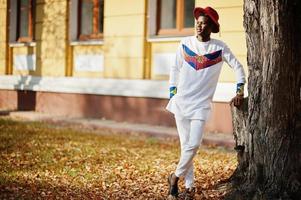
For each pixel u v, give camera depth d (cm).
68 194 612
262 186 521
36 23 1647
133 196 607
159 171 750
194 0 1227
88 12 1512
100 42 1448
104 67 1420
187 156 546
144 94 1281
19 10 1764
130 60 1354
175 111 555
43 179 689
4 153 884
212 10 539
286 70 503
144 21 1321
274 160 515
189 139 545
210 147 1022
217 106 1130
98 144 1026
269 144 517
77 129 1286
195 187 630
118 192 627
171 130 1175
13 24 1769
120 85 1352
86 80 1456
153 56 1318
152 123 1276
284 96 507
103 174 727
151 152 942
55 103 1549
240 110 576
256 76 529
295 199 509
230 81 1116
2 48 1792
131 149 975
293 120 512
